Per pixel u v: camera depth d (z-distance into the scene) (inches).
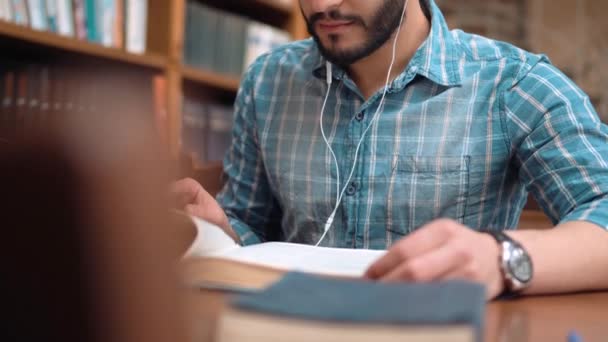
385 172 43.1
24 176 11.2
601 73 142.3
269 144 48.2
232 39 96.0
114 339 11.1
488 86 42.2
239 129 51.8
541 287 25.9
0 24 64.9
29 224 11.2
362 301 14.1
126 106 11.8
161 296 11.6
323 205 44.9
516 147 41.4
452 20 143.0
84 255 11.0
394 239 43.1
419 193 42.4
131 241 11.2
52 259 11.2
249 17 109.1
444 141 42.3
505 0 142.7
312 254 28.0
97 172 11.1
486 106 42.1
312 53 49.0
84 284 11.1
